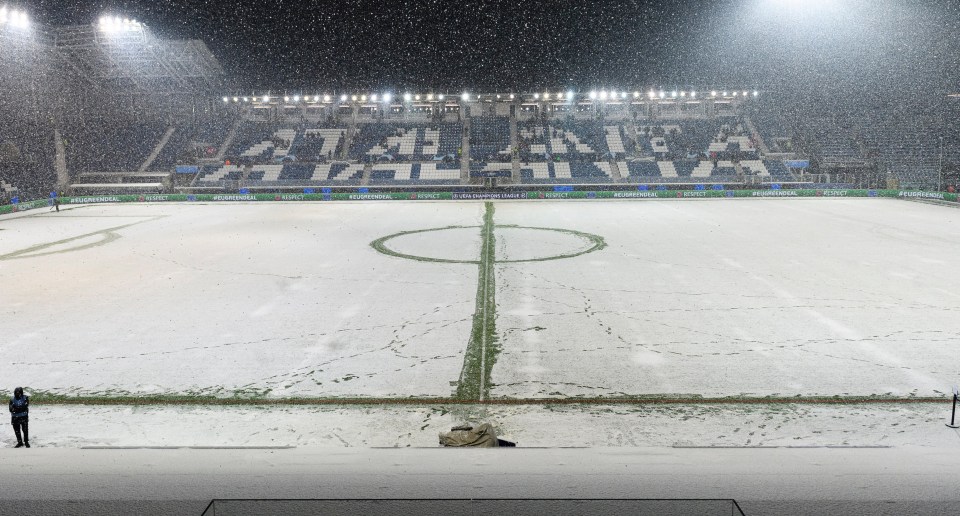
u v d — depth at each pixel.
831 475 5.14
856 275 27.39
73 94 69.62
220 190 69.25
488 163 72.56
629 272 28.50
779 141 75.19
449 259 32.31
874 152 72.19
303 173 71.75
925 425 12.94
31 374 16.44
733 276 27.44
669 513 4.40
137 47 63.91
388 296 24.52
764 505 4.53
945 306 22.12
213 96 77.56
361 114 80.19
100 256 34.41
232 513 4.45
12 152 65.81
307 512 4.46
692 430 12.85
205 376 16.23
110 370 16.69
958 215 49.34
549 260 31.64
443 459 5.58
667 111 79.81
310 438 12.73
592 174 70.69
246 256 33.84
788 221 46.50
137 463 5.55
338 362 17.19
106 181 70.94
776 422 13.17
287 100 79.50
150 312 22.44
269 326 20.61
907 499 4.66
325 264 31.30
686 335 19.20
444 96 75.94
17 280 28.17
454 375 16.14
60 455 5.84
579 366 16.66
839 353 17.39
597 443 12.31
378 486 4.88
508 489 4.80
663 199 65.62
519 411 13.96
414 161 73.12
